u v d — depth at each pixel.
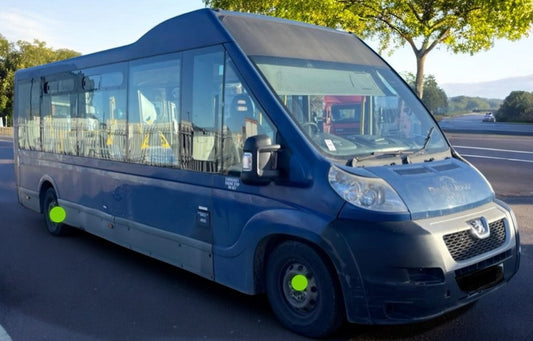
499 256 4.41
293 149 4.39
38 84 8.89
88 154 7.41
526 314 4.90
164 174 5.80
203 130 5.25
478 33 14.45
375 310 3.96
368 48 5.92
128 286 6.03
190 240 5.44
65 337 4.64
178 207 5.60
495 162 17.52
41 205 8.98
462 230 4.14
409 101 5.52
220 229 5.05
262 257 4.77
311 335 4.44
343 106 5.01
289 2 14.23
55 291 5.87
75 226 7.85
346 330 4.59
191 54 5.44
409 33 15.23
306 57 5.17
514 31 14.31
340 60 5.40
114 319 5.04
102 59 7.09
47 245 8.02
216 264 5.12
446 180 4.41
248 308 5.27
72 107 7.84
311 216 4.18
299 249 4.37
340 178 4.12
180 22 5.67
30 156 9.16
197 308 5.30
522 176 14.29
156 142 5.96
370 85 5.36
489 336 4.45
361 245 3.93
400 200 4.01
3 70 53.44
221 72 5.05
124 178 6.54
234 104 4.90
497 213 4.54
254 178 4.32
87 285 6.07
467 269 4.11
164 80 5.86
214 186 5.11
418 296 3.89
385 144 4.84
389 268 3.88
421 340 4.39
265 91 4.64
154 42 6.06
